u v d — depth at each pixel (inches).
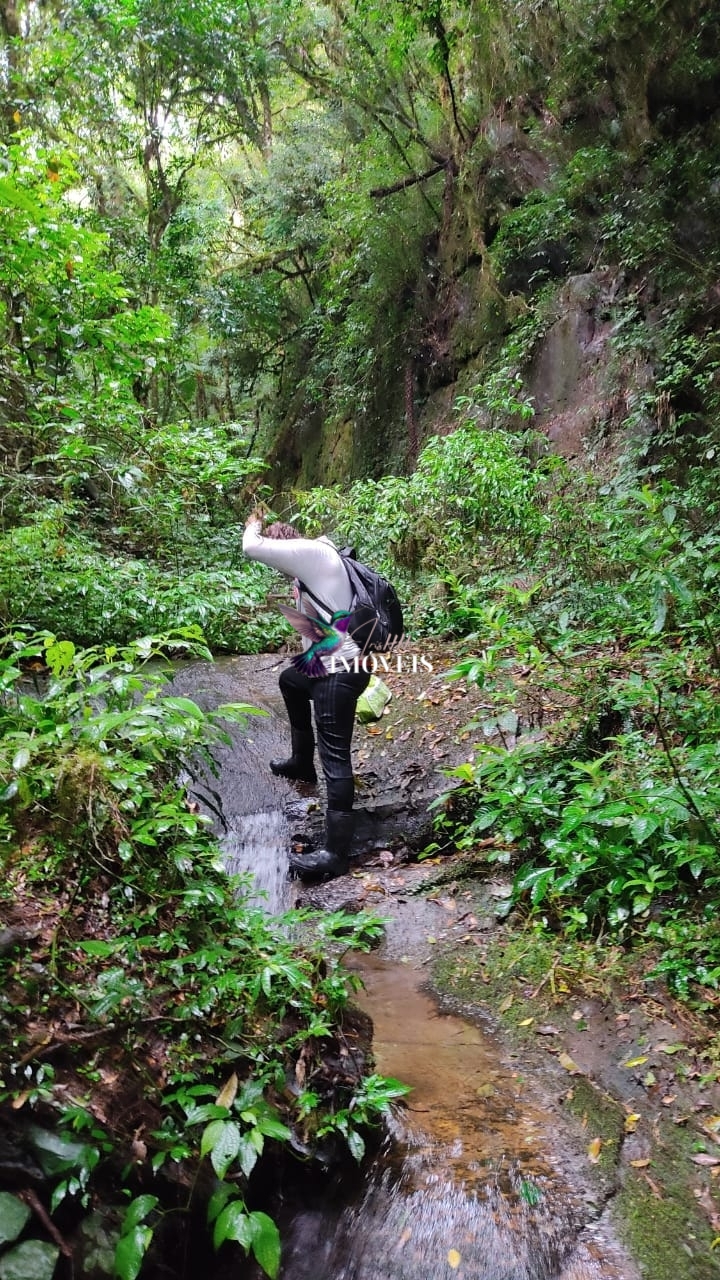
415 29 444.8
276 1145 83.4
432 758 180.5
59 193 304.8
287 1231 82.0
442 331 505.7
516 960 127.2
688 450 293.6
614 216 353.1
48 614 231.9
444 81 488.1
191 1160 77.3
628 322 345.7
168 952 95.3
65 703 101.0
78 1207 70.7
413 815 168.1
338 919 110.1
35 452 302.0
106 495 315.3
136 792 98.7
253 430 806.5
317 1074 93.0
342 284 582.9
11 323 332.5
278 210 647.8
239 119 624.4
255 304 650.2
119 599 247.0
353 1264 80.0
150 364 335.3
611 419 339.9
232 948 98.7
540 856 148.0
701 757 130.0
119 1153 73.9
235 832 165.2
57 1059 76.7
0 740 97.7
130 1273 64.9
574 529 229.0
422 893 148.9
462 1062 107.7
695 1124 94.4
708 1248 80.6
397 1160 90.9
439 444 292.0
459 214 487.5
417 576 273.6
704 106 327.6
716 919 121.3
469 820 164.7
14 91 503.5
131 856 94.7
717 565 163.5
